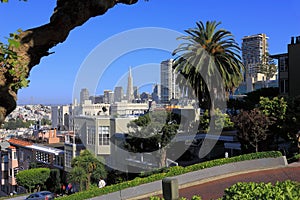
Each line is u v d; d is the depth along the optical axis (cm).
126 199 1603
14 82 322
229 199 584
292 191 554
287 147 2511
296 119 2109
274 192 550
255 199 550
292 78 3419
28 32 336
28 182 3506
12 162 4638
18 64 323
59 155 3462
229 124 2702
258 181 1661
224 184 1675
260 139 2173
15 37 329
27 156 4356
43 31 338
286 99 2262
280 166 1936
